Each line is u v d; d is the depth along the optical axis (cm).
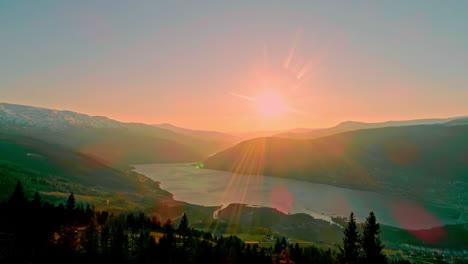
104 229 6122
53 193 14338
